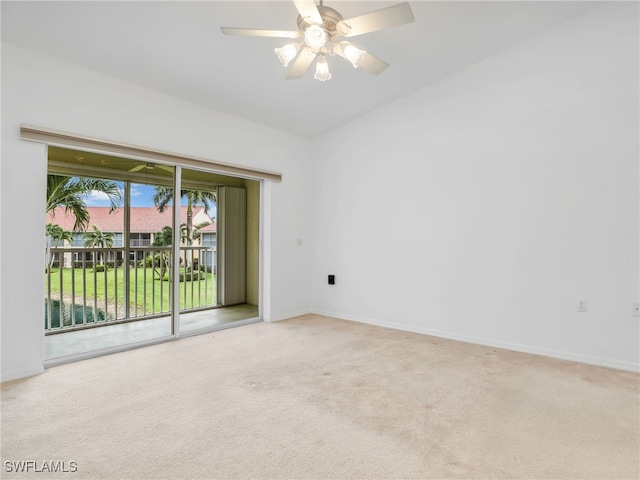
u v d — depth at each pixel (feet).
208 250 15.44
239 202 16.67
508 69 11.27
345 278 15.39
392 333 13.10
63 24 8.10
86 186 10.93
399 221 13.73
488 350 11.14
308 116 14.20
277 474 5.20
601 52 9.82
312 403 7.45
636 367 9.36
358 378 8.80
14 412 6.90
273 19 8.56
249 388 8.16
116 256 12.01
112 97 10.27
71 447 5.79
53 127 9.13
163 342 11.66
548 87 10.61
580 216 10.12
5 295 8.44
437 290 12.75
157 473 5.19
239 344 11.56
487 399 7.69
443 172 12.62
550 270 10.57
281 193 15.25
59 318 11.10
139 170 11.83
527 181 10.95
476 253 11.91
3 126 8.39
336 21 6.88
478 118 11.87
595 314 9.90
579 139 10.14
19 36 8.34
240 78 11.04
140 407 7.18
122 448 5.79
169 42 9.08
